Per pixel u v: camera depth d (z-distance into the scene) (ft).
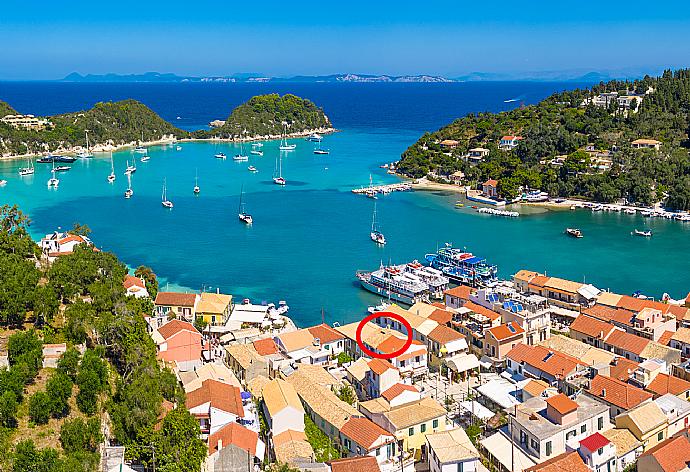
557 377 330.54
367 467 253.44
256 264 602.85
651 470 254.06
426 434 287.69
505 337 371.56
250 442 273.95
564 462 254.88
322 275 570.05
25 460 223.51
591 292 460.55
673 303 463.01
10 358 299.58
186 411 279.69
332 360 377.50
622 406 294.46
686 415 296.51
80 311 347.77
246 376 352.28
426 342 385.91
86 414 274.77
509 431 287.48
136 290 453.17
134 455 255.91
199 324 428.97
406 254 638.12
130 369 316.40
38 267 475.31
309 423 303.68
